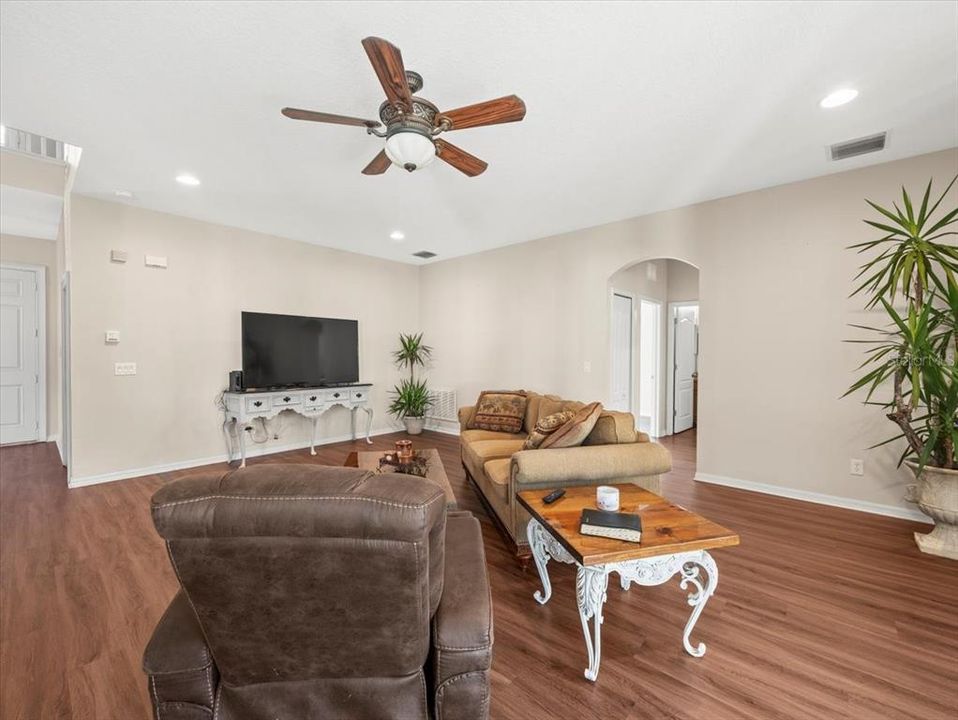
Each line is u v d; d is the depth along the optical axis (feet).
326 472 3.12
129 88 7.04
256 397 14.55
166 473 13.38
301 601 3.04
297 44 6.01
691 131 8.48
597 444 8.68
